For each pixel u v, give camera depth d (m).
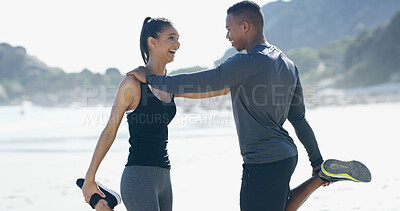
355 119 19.42
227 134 13.99
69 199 5.60
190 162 7.98
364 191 4.42
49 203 5.35
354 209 3.71
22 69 182.62
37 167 9.02
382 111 27.06
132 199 2.41
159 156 2.48
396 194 4.19
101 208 2.34
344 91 90.62
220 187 5.47
